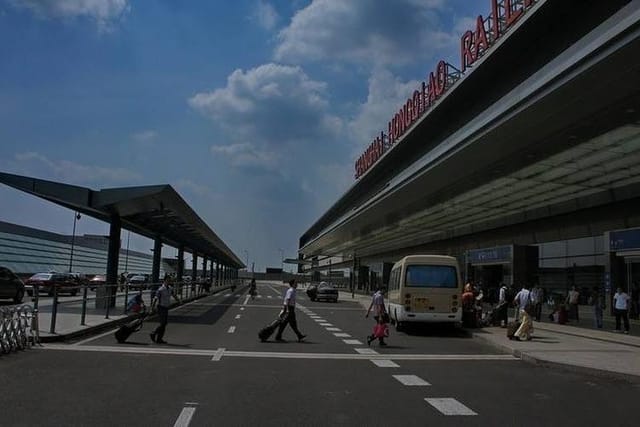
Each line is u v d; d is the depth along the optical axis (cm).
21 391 913
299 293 7025
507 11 2077
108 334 1791
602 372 1256
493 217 4431
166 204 2631
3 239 5259
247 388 998
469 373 1252
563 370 1338
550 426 781
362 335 2070
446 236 5884
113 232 2758
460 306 2241
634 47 1328
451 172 2852
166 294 1659
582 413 870
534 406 912
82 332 1730
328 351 1577
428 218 4778
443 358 1504
